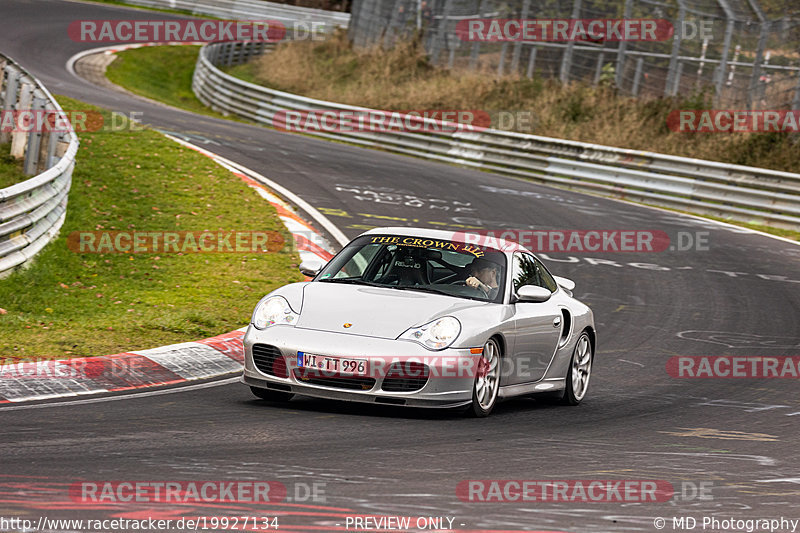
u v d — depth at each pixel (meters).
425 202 70.88
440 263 28.94
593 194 89.62
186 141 82.56
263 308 26.78
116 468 18.62
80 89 110.81
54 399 25.41
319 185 71.88
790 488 20.42
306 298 26.94
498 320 26.78
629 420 28.14
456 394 25.36
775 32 108.06
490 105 121.38
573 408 30.28
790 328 45.91
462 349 25.27
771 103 105.25
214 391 28.00
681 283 54.97
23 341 31.36
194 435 21.95
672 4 116.12
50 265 43.09
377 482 18.50
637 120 109.88
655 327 44.69
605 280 54.34
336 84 143.12
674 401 31.66
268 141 93.81
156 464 19.09
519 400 31.77
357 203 66.88
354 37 158.12
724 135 103.25
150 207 55.47
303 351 25.03
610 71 120.00
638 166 88.94
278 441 21.75
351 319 25.77
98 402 25.33
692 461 22.56
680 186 85.94
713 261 61.81
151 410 24.67
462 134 102.00
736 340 42.91
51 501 16.17
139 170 62.94
